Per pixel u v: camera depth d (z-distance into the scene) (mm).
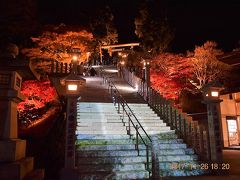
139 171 9305
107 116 13812
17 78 7301
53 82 18125
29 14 23547
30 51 22109
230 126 23141
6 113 6773
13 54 7285
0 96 6742
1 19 21703
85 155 9938
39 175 7379
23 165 6363
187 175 9820
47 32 23219
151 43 33344
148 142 11250
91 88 20047
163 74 24672
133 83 22312
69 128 8984
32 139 15953
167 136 12578
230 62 22406
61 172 8461
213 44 26797
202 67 26594
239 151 18375
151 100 16703
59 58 23406
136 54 33219
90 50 31094
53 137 14258
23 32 24797
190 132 11961
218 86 10727
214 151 10266
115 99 16562
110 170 9336
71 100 9383
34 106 20312
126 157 10062
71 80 9453
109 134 11727
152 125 13555
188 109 26578
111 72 30469
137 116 14539
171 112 13836
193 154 11266
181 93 27250
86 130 11984
